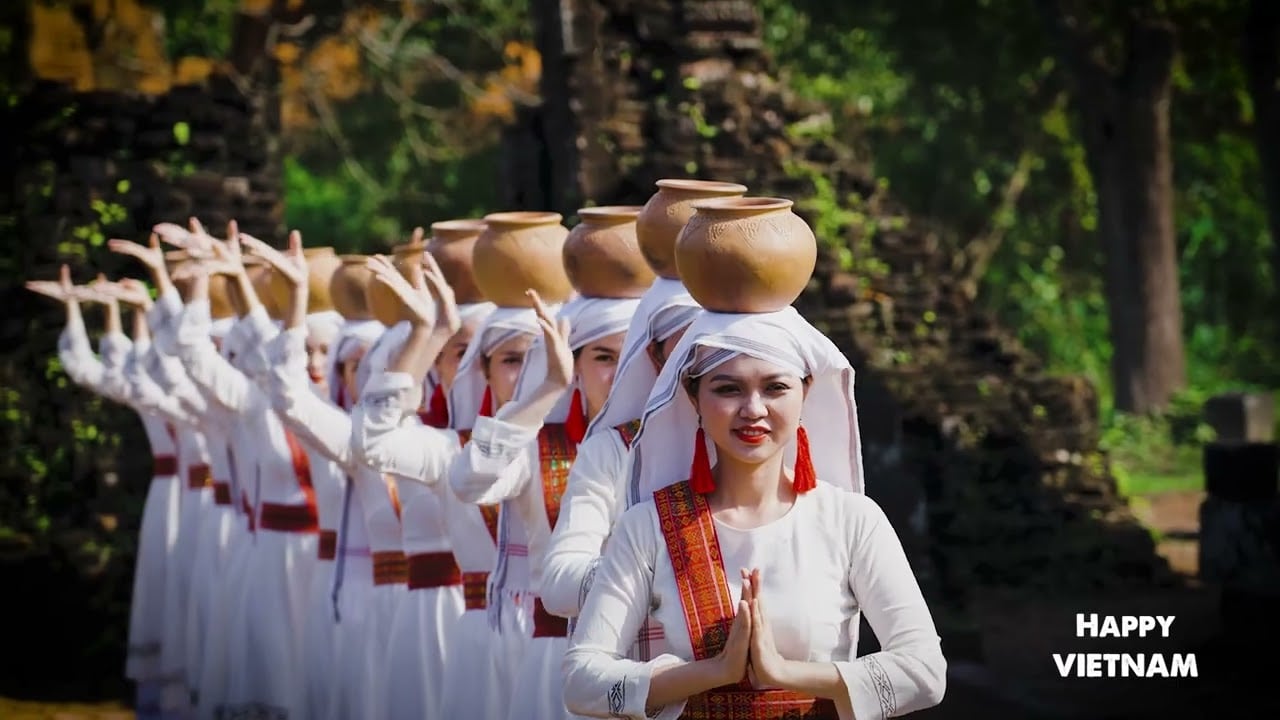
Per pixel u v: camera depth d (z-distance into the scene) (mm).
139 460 12820
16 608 12156
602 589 4316
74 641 12156
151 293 13266
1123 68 24125
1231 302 33438
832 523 4301
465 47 27625
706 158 13609
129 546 12508
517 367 6043
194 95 13875
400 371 6059
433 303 6758
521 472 5668
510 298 6027
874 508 4340
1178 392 25172
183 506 9961
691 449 4480
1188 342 32812
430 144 29562
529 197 14758
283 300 8398
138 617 10289
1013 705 10312
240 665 8312
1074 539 13891
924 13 25922
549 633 5777
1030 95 27969
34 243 13000
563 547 4750
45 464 12617
